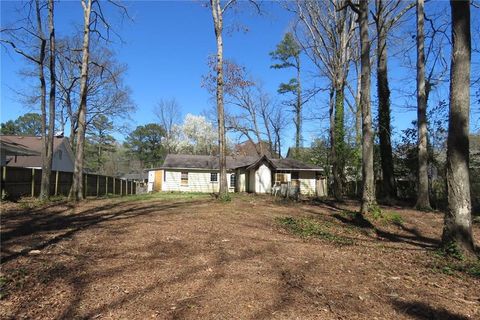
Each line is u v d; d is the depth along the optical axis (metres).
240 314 4.14
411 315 4.34
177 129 76.88
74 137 42.34
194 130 76.31
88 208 14.70
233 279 5.34
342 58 24.98
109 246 7.32
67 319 3.96
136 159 85.75
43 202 16.12
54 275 5.37
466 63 7.48
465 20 7.46
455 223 7.50
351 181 29.70
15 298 4.49
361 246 8.67
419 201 17.73
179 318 4.02
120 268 5.79
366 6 13.35
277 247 7.76
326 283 5.35
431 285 5.55
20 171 17.41
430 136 23.34
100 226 9.81
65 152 39.94
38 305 4.30
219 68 18.72
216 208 15.24
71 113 38.53
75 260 6.20
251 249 7.37
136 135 80.44
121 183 33.69
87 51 18.67
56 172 20.56
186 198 21.72
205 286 5.01
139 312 4.15
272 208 16.38
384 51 22.02
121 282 5.12
